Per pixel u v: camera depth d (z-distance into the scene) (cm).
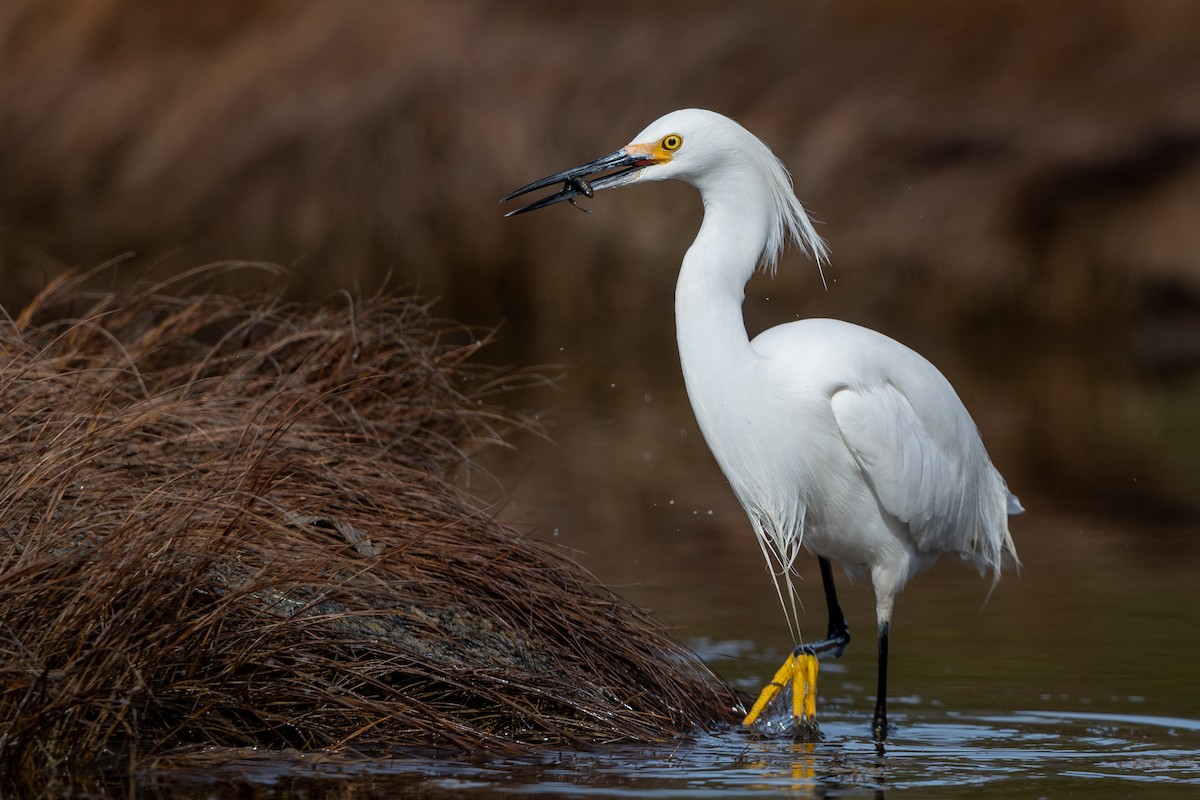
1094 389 2173
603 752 806
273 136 2278
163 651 725
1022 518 1455
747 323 2439
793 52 2755
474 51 2492
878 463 902
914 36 2925
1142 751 828
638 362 2352
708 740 848
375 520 880
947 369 2306
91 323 1027
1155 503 1510
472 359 2205
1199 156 2734
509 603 874
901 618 1152
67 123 2234
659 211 2480
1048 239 2638
